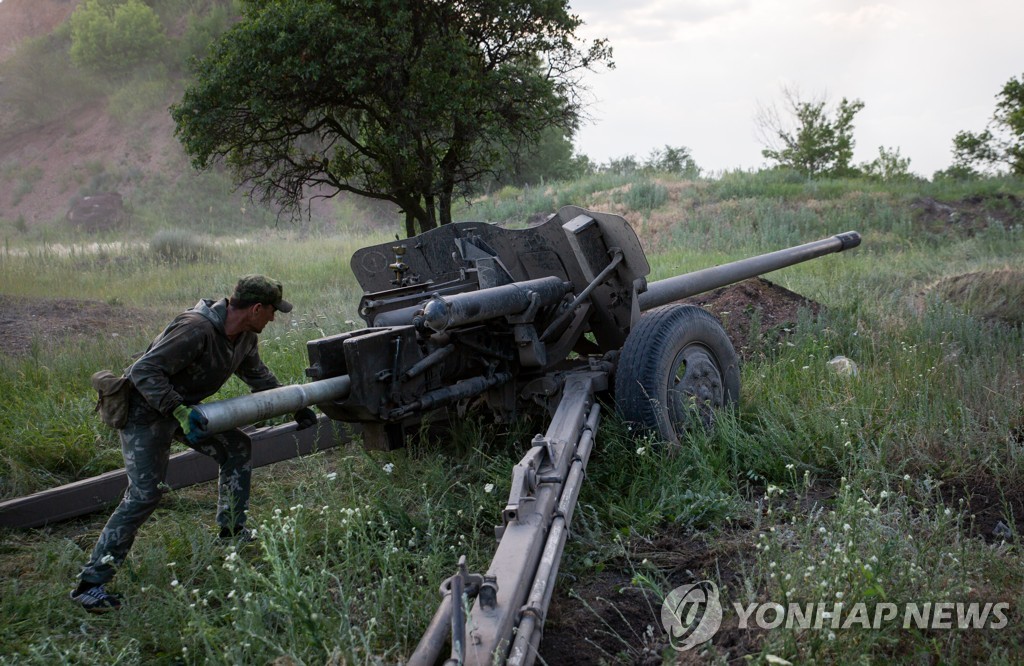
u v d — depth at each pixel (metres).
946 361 6.07
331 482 4.83
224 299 4.07
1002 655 2.88
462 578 2.78
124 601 3.76
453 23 13.05
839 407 5.33
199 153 12.52
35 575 4.20
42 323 10.59
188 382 3.95
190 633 3.36
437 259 5.79
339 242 21.11
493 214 22.92
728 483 4.58
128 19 62.72
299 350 8.23
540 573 3.12
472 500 4.46
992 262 11.53
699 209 20.11
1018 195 18.77
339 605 3.57
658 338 5.14
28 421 6.24
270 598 3.44
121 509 3.89
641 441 4.92
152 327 10.46
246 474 4.41
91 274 15.51
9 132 60.59
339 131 12.95
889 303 8.46
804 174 26.53
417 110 12.25
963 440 4.74
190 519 4.75
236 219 44.09
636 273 5.53
